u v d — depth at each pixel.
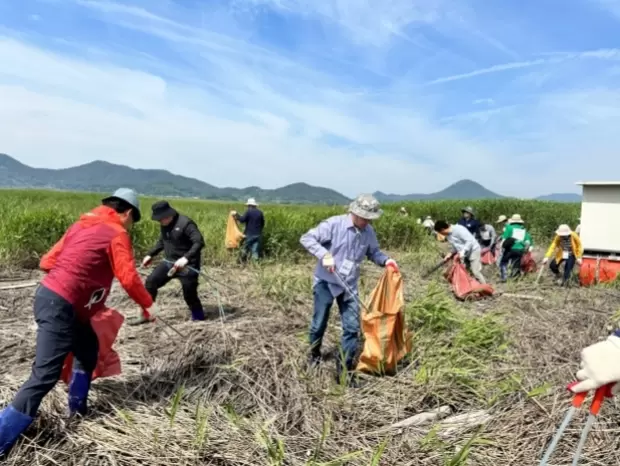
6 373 3.94
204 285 7.84
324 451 3.19
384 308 4.45
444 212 24.09
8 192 35.31
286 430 3.41
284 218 13.35
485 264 12.59
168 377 4.04
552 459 3.09
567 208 27.05
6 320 5.61
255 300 7.07
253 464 2.93
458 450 3.23
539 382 4.20
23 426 2.89
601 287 9.32
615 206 10.04
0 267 8.62
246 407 3.69
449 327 5.59
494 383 4.19
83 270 3.08
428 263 11.47
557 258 10.22
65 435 3.10
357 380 4.24
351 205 4.42
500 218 13.29
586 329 5.96
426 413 3.78
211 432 3.19
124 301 6.67
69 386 3.36
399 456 3.17
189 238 5.93
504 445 3.29
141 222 10.52
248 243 10.99
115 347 4.70
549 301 7.70
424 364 4.46
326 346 5.08
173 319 6.04
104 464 2.85
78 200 26.23
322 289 4.54
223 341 4.80
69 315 3.06
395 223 15.67
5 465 2.80
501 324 5.55
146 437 3.10
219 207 28.42
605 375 1.42
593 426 3.39
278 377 4.09
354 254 4.46
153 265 9.64
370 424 3.66
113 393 3.71
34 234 9.34
